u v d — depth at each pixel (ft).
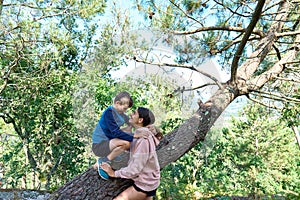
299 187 35.70
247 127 52.31
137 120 10.71
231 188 27.09
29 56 29.71
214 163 31.73
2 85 29.55
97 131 10.55
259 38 19.51
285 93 20.27
